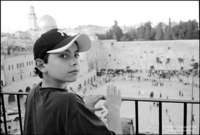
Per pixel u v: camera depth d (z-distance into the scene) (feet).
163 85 115.03
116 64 162.61
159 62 149.38
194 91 98.48
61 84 4.03
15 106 70.69
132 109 73.20
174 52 144.66
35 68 4.11
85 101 4.63
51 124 3.17
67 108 3.10
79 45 4.21
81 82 112.16
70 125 2.99
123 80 135.64
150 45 152.15
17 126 43.91
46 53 3.70
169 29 168.86
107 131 3.23
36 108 3.57
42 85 4.06
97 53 157.89
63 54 3.72
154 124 54.44
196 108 71.41
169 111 68.18
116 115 3.93
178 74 134.21
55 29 4.02
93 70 137.80
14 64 88.07
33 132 3.69
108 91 4.46
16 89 80.79
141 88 112.06
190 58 139.33
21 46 109.19
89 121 3.05
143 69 155.12
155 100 6.06
